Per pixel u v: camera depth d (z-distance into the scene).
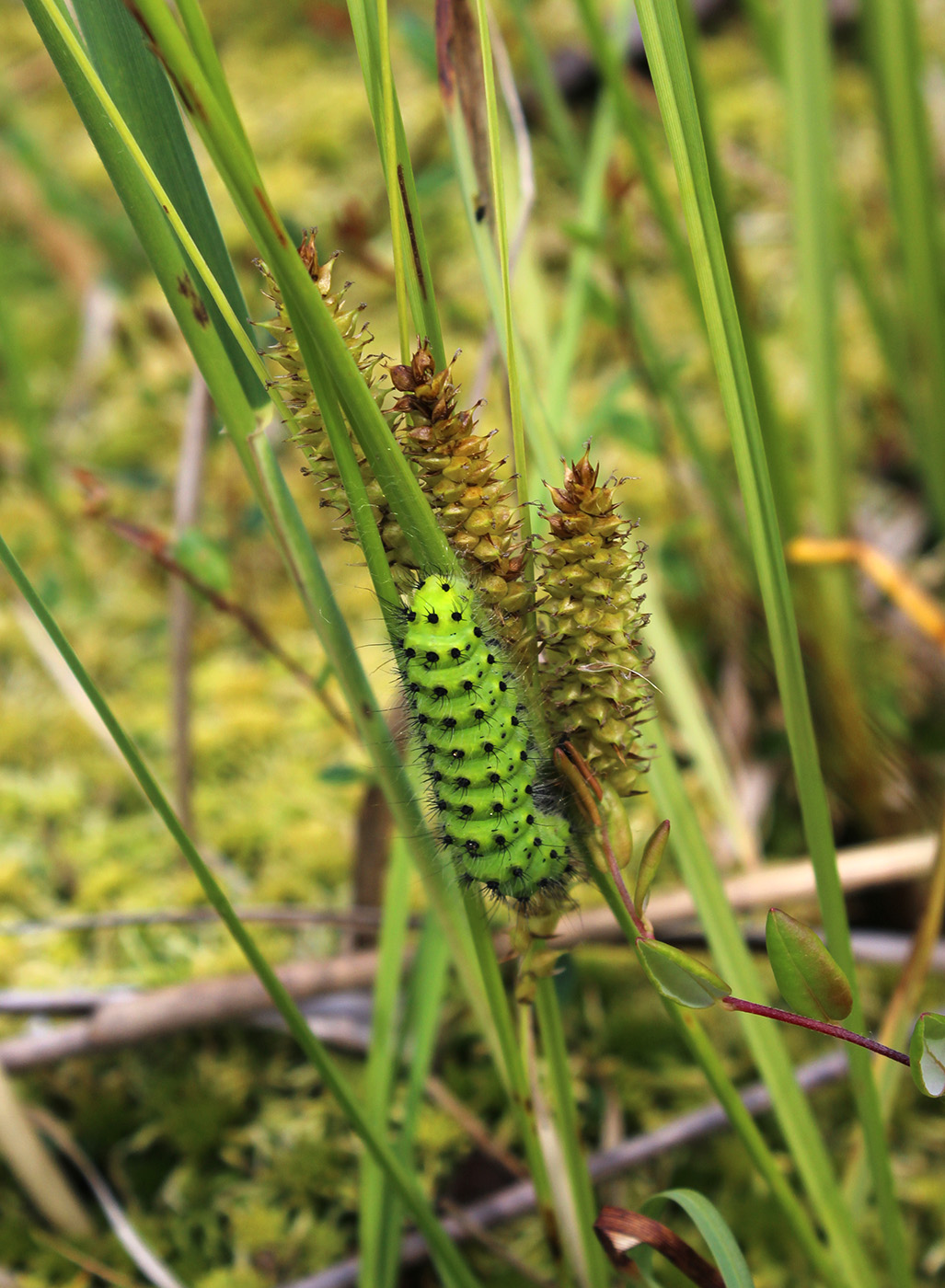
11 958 0.66
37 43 1.32
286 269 0.36
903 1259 0.45
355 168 1.12
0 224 1.20
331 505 0.39
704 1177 0.56
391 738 0.43
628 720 0.39
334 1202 0.56
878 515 0.87
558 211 1.06
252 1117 0.59
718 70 1.18
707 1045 0.43
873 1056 0.47
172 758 0.78
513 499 0.46
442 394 0.38
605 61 0.52
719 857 0.70
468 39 0.43
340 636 0.42
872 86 0.61
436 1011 0.47
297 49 1.29
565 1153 0.44
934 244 0.62
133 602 0.88
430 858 0.44
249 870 0.72
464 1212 0.52
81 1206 0.56
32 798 0.76
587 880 0.41
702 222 0.40
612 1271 0.47
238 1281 0.52
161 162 0.40
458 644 0.38
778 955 0.38
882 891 0.63
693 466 0.87
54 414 1.01
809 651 0.66
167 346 0.79
